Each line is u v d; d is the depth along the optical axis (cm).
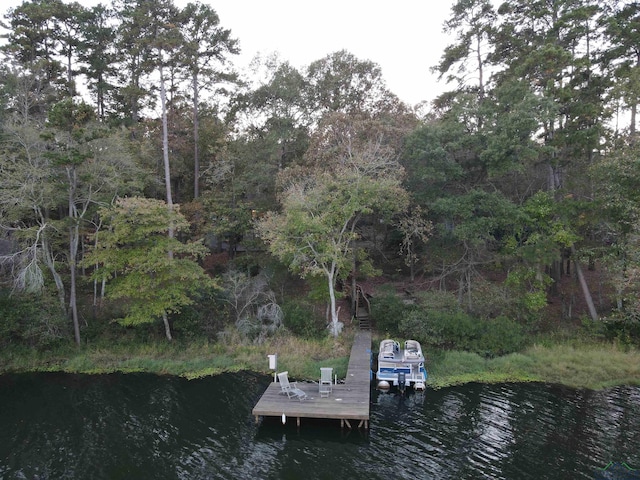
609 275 2409
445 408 1719
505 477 1231
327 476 1245
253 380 2041
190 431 1538
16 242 2511
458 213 2509
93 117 2277
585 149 2461
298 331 2561
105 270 2261
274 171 3120
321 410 1534
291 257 2583
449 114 2877
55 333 2345
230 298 2697
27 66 2823
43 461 1345
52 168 2342
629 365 2086
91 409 1736
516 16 2773
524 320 2552
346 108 3177
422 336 2408
